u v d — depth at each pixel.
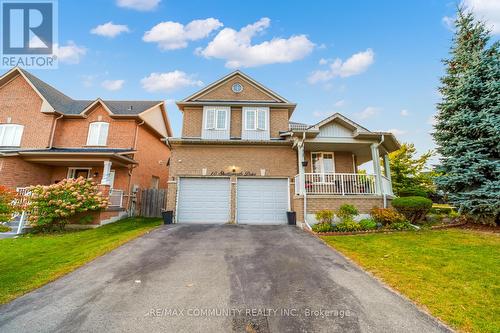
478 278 4.16
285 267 4.98
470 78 9.20
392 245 6.40
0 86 14.66
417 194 12.47
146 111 16.00
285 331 2.82
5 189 5.83
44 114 14.24
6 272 4.90
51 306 3.47
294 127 14.80
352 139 10.62
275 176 11.68
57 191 9.69
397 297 3.62
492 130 8.43
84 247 6.86
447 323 2.93
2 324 3.03
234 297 3.69
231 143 11.95
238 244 6.84
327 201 9.58
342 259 5.45
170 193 11.45
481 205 8.41
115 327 2.93
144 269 4.92
